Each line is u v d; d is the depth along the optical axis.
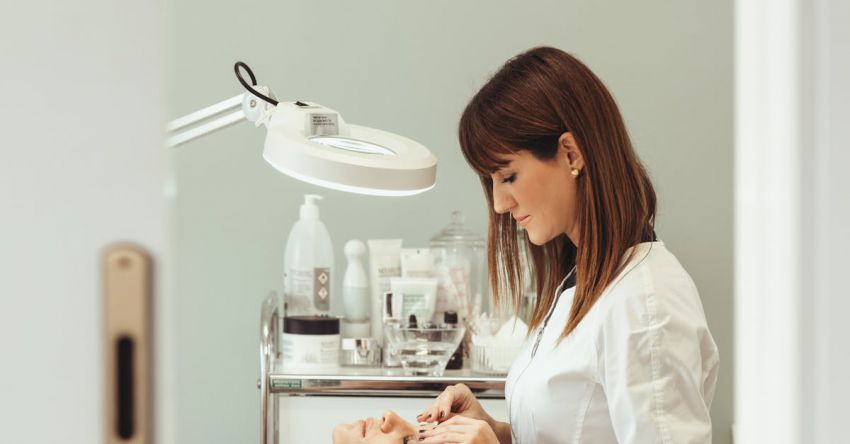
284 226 2.59
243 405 2.60
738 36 0.56
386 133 1.60
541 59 1.53
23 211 0.49
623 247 1.49
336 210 2.59
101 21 0.49
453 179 2.59
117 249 0.50
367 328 2.32
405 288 2.24
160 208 0.50
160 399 0.50
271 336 2.17
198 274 2.59
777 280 0.51
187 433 2.60
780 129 0.50
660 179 2.59
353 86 2.60
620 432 1.43
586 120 1.49
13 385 0.49
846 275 0.49
